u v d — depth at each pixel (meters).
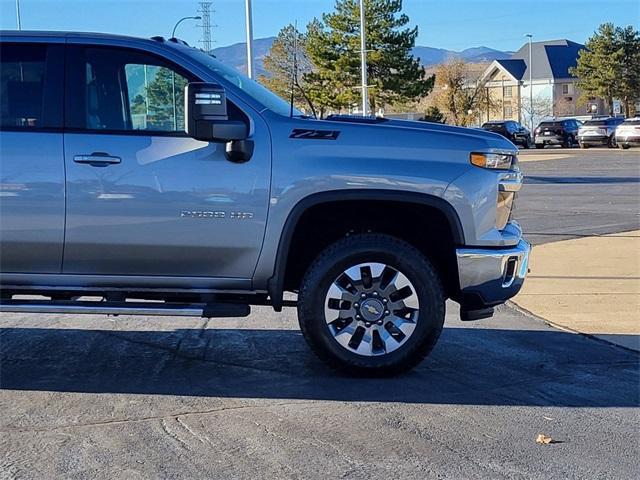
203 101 4.92
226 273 5.34
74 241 5.23
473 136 5.41
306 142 5.26
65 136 5.21
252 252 5.28
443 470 4.01
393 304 5.36
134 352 6.25
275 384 5.40
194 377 5.57
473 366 5.85
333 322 5.36
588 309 7.74
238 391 5.25
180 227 5.22
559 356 6.14
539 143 45.31
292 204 5.22
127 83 5.33
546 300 8.14
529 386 5.38
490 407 4.95
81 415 4.79
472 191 5.29
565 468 4.05
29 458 4.14
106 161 5.18
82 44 5.33
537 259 10.33
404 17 47.34
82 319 7.42
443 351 6.28
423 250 5.74
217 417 4.75
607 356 6.14
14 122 5.25
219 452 4.23
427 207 5.35
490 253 5.33
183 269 5.34
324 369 5.75
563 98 84.75
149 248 5.25
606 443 4.38
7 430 4.54
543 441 4.38
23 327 7.08
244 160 5.20
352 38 46.34
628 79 69.56
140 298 5.51
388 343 5.37
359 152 5.26
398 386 5.34
